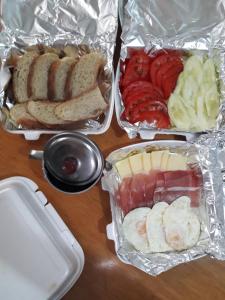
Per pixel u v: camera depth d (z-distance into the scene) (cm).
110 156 43
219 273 44
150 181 42
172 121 42
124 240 41
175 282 44
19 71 42
